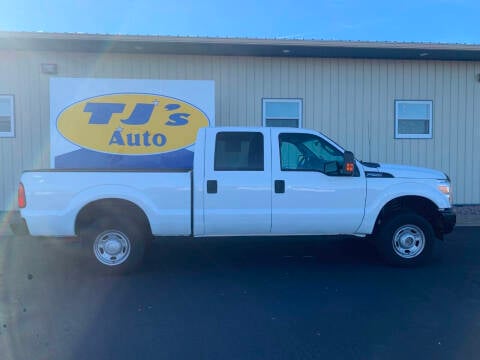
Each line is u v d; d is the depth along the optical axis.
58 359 4.32
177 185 6.93
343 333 4.92
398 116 12.84
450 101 12.98
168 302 5.89
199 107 10.15
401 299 5.99
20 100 11.88
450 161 13.06
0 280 6.86
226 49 11.48
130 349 4.54
